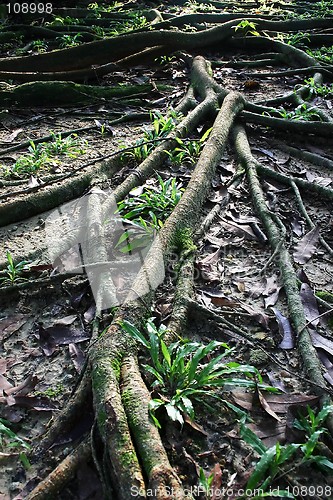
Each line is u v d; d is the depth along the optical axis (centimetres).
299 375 287
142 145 477
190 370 265
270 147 529
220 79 705
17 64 694
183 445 250
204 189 424
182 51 767
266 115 551
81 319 327
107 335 286
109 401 248
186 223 382
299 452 246
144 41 727
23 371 298
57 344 311
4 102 629
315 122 524
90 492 236
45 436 258
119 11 974
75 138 557
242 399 271
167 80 714
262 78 713
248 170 463
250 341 298
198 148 493
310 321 310
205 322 317
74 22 922
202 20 851
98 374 263
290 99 612
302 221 409
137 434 237
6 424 269
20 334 324
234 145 507
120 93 658
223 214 418
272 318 321
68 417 262
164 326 296
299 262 370
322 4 981
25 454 254
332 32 848
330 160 496
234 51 815
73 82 666
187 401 255
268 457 231
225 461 245
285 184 456
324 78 700
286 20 861
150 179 459
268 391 274
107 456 235
